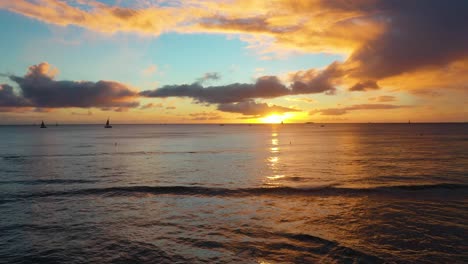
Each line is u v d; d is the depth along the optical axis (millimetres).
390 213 17938
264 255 12516
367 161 42688
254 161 44719
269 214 18109
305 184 26609
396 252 12688
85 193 23719
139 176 31734
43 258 12398
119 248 13312
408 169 34500
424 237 14242
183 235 14781
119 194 23484
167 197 22531
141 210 19094
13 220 17078
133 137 125500
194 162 43875
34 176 31531
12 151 60406
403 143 79875
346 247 13141
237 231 15273
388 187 24594
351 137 118188
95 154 55094
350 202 20609
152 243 13844
